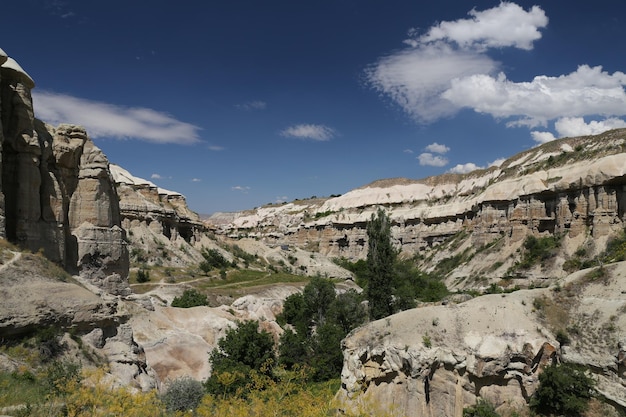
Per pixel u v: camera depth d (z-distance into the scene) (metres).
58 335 22.81
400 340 32.97
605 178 70.06
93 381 21.02
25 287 22.98
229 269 100.50
